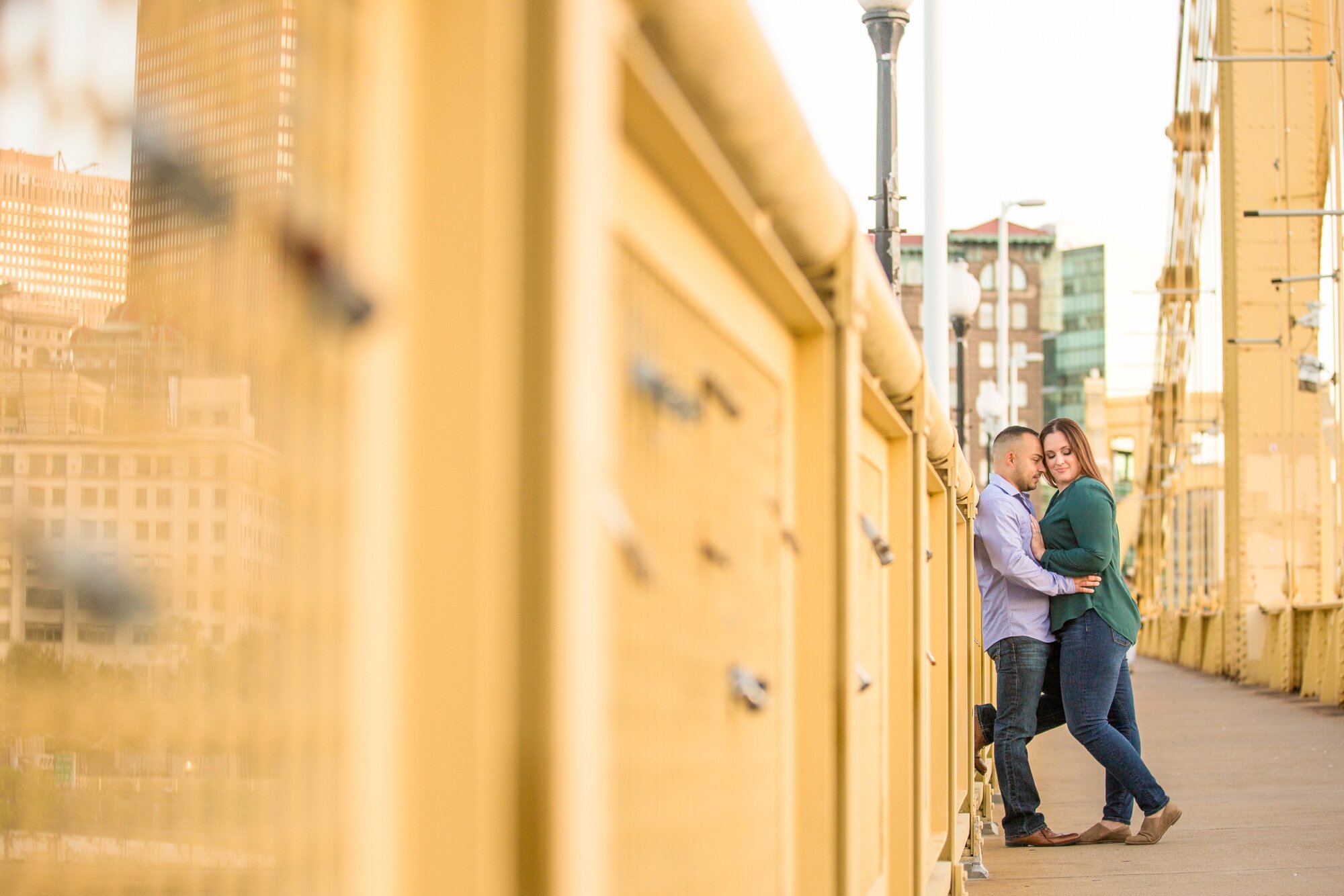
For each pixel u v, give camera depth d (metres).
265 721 0.61
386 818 0.63
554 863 0.67
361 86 0.62
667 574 1.13
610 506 0.86
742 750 1.43
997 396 22.64
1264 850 5.15
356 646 0.61
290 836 0.59
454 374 0.65
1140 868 4.78
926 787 3.24
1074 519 5.22
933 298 9.27
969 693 5.09
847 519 1.82
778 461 1.71
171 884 0.68
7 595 0.93
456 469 0.65
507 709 0.67
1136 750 5.39
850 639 1.81
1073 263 87.25
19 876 0.84
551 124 0.69
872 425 2.79
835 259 1.83
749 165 1.30
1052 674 5.63
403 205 0.65
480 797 0.64
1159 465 34.28
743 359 1.48
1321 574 17.94
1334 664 13.33
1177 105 29.58
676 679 1.17
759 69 1.17
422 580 0.65
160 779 0.71
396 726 0.64
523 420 0.69
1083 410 78.00
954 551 4.45
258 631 0.63
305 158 0.59
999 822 6.20
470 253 0.65
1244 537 18.17
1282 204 18.58
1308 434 18.11
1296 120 18.70
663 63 1.03
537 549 0.68
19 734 0.87
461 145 0.66
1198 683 18.30
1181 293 29.08
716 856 1.31
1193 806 6.53
